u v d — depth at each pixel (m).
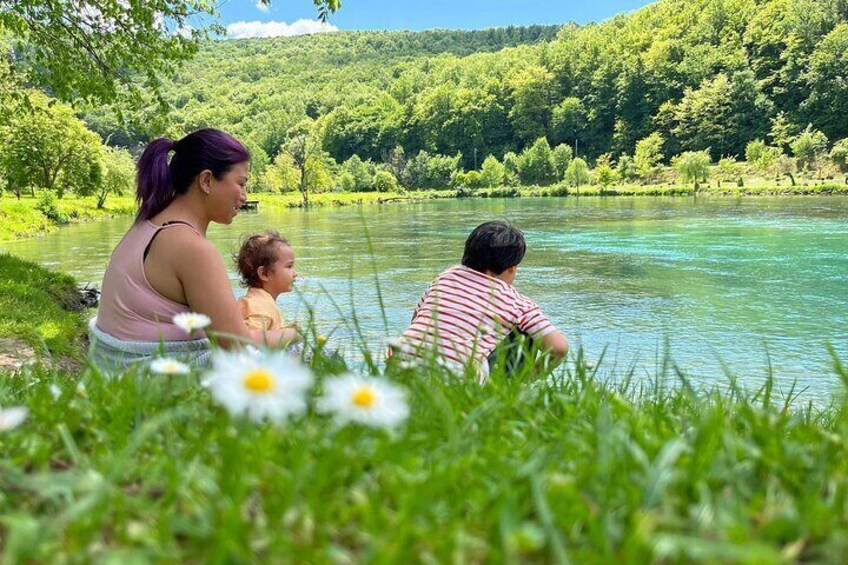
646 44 140.88
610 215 41.28
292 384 0.94
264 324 3.90
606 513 0.92
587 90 140.00
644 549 0.81
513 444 1.38
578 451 1.29
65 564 0.85
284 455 1.17
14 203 36.91
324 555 0.84
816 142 92.12
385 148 149.50
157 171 3.04
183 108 187.00
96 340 2.92
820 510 0.92
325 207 67.12
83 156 47.12
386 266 18.78
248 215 50.31
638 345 10.02
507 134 144.38
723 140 112.25
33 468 1.26
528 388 2.01
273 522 0.90
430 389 1.59
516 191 100.25
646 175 107.56
